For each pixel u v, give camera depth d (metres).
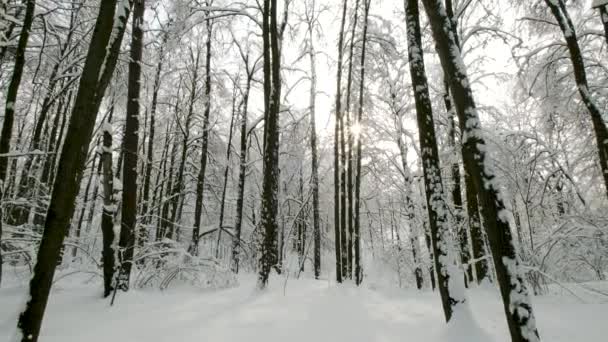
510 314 3.17
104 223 5.72
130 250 6.04
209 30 12.59
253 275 10.36
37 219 9.87
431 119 4.86
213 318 4.59
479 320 4.64
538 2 9.55
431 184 4.68
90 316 4.60
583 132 11.16
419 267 10.52
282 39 11.39
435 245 4.50
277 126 7.87
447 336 3.89
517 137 10.27
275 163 7.68
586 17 9.76
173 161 15.99
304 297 6.05
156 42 11.50
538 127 12.63
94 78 3.46
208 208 20.23
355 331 4.14
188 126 13.85
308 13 12.94
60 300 5.22
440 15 3.91
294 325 4.32
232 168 17.30
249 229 19.00
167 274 6.50
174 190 15.52
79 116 3.37
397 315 4.92
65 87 7.92
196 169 17.16
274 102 7.93
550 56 9.71
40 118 9.66
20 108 12.49
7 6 7.13
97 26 3.52
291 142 15.65
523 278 3.19
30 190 8.45
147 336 3.87
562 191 11.00
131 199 6.23
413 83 5.04
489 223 3.39
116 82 9.73
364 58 11.69
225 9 10.11
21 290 5.51
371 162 14.27
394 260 12.70
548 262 7.99
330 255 23.27
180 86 14.48
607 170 7.40
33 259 5.67
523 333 3.05
